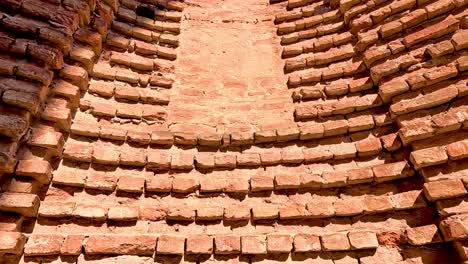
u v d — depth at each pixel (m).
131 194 2.51
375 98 2.79
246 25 4.00
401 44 2.86
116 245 2.18
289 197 2.54
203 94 3.33
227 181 2.61
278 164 2.72
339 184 2.51
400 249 2.15
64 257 2.10
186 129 3.03
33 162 2.22
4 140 2.15
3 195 2.09
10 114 2.22
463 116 2.29
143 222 2.38
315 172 2.63
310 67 3.39
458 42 2.57
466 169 2.17
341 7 3.51
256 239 2.27
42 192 2.31
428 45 2.76
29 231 2.14
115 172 2.58
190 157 2.73
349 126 2.74
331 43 3.43
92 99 2.90
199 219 2.43
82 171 2.50
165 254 2.21
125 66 3.24
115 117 2.91
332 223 2.37
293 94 3.19
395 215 2.30
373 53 2.94
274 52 3.71
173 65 3.52
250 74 3.53
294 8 4.02
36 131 2.36
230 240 2.27
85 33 2.96
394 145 2.51
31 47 2.49
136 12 3.67
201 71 3.53
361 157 2.62
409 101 2.55
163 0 3.94
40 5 2.73
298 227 2.38
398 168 2.40
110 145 2.71
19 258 2.03
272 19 4.02
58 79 2.68
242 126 3.05
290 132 2.82
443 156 2.23
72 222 2.27
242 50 3.76
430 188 2.18
